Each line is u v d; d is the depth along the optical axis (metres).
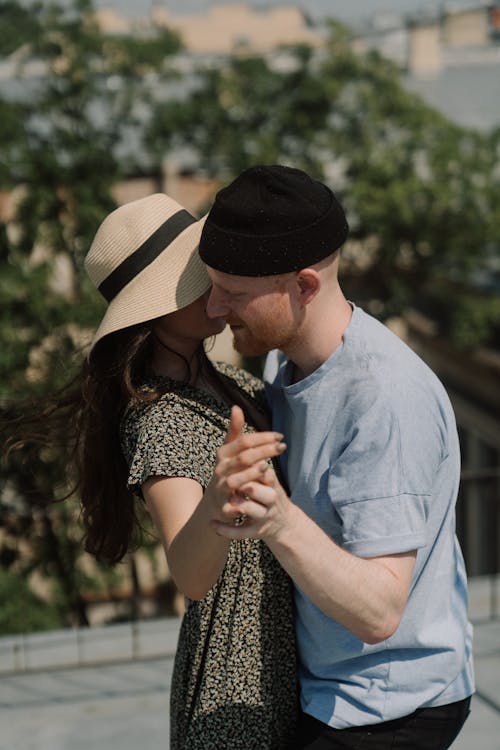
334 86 12.45
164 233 1.58
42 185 10.79
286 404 1.62
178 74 12.32
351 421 1.42
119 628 3.51
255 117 12.67
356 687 1.56
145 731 2.90
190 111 12.23
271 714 1.59
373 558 1.37
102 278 1.61
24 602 9.12
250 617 1.58
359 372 1.42
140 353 1.59
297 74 12.69
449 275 14.37
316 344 1.45
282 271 1.36
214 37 22.97
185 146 12.65
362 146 12.95
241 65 12.59
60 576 9.16
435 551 1.53
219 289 1.41
